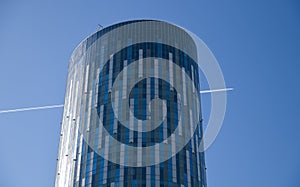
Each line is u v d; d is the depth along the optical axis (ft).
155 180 352.90
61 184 402.52
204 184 389.39
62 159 421.59
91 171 370.32
